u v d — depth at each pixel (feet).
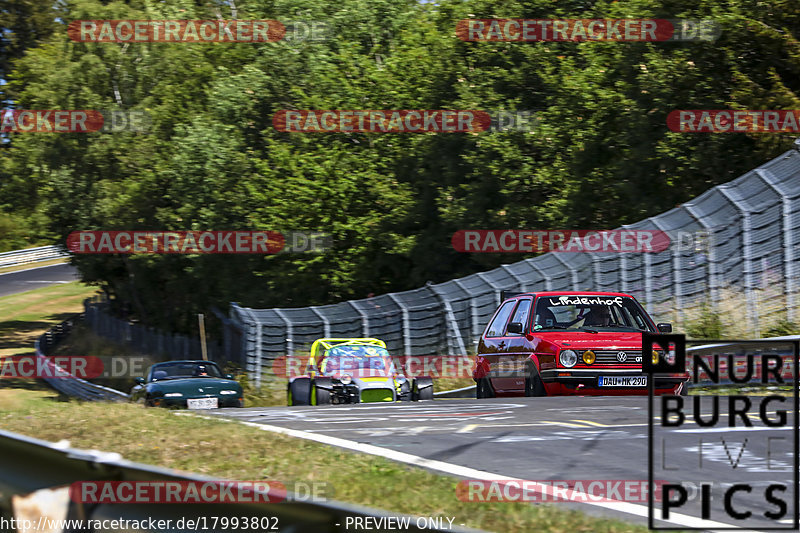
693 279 220.23
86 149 518.78
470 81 379.76
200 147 431.84
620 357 150.10
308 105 416.05
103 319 649.20
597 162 331.16
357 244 402.52
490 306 286.66
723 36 280.72
